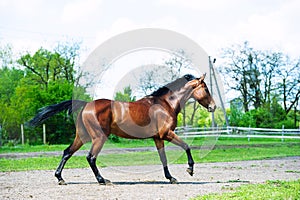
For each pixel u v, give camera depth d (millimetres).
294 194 8711
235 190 9695
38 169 15328
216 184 10844
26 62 49188
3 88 48688
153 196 8938
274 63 45906
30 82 48938
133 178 12461
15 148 30859
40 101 38562
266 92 46344
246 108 46656
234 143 31562
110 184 10633
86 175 13438
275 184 10570
